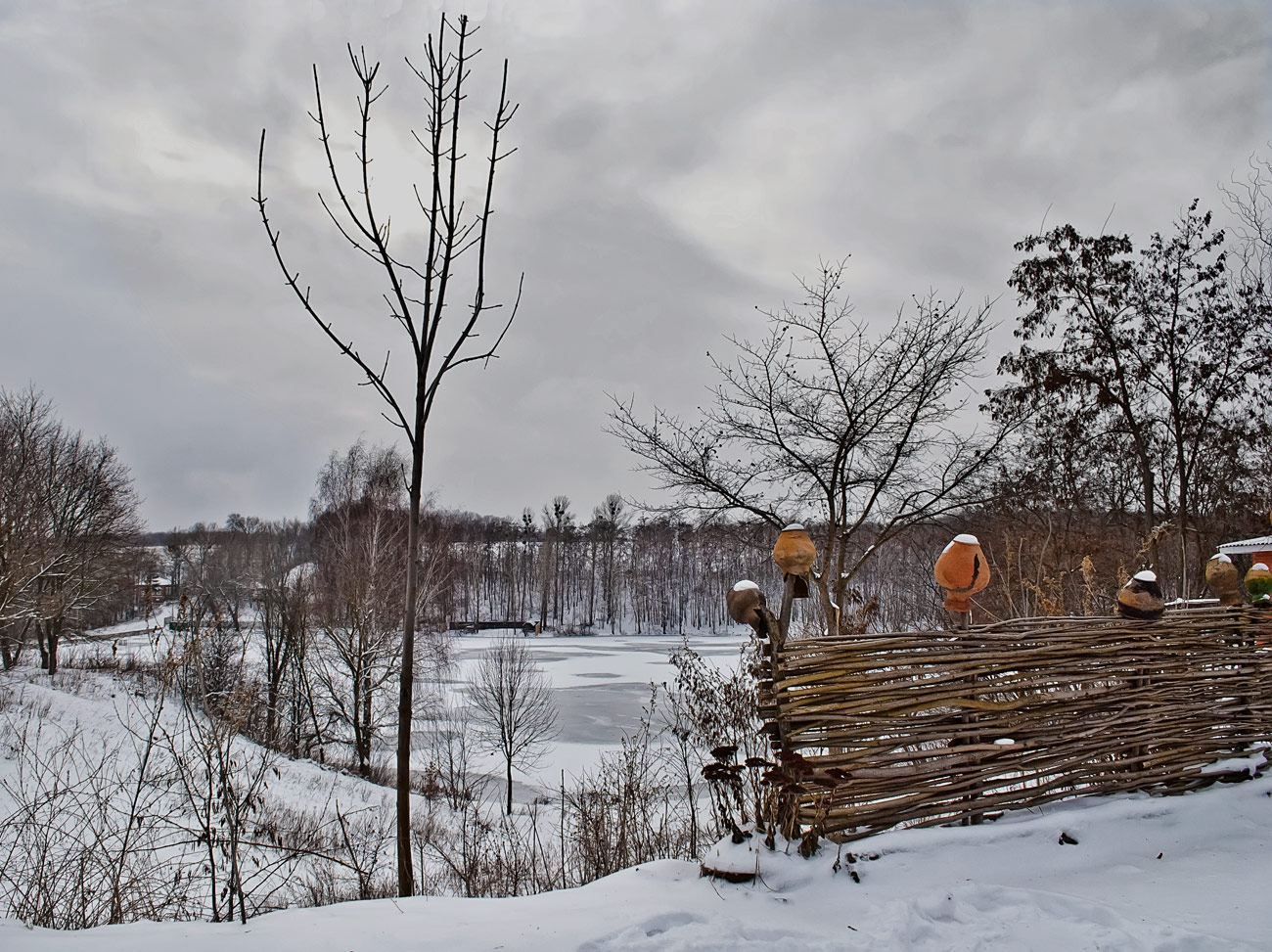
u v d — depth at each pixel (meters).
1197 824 3.88
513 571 75.12
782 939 2.74
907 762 3.63
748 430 11.28
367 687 22.84
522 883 6.21
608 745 21.64
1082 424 17.14
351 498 35.81
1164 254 17.38
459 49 3.58
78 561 30.64
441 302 3.62
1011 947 2.69
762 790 3.84
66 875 4.92
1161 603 4.25
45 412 31.20
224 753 4.29
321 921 3.03
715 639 59.62
